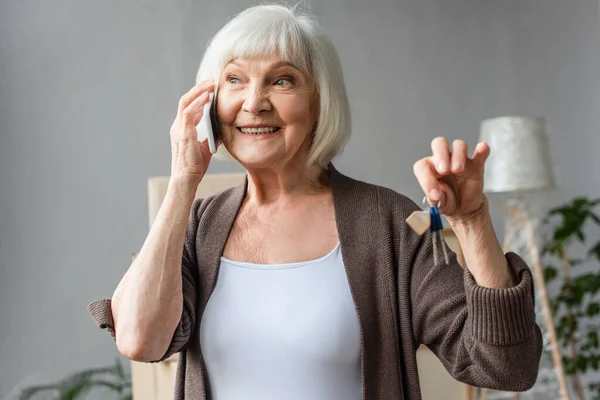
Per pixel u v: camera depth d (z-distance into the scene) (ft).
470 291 3.71
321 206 4.48
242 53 4.20
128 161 14.15
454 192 3.59
